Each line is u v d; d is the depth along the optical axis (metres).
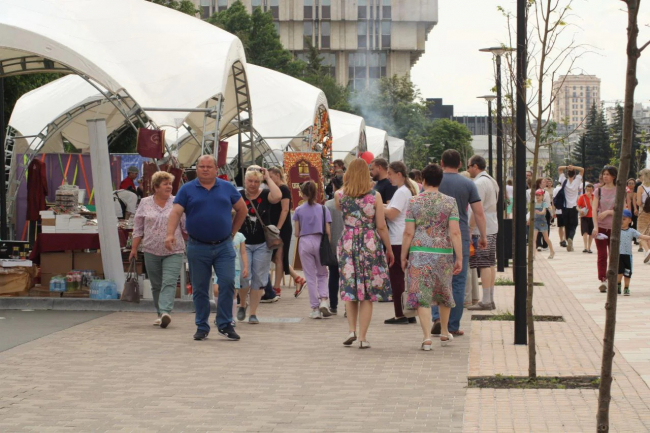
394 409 7.67
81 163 27.25
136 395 8.39
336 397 8.22
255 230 13.58
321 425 7.14
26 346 11.27
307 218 14.26
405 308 11.17
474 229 14.62
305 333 12.59
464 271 12.09
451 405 7.79
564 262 25.08
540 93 9.46
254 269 13.59
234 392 8.49
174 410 7.75
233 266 12.01
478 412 7.48
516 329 11.20
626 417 7.14
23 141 29.28
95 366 9.91
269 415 7.52
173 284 13.23
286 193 16.50
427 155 91.44
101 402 8.09
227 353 10.81
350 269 11.12
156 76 18.23
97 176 15.07
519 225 11.18
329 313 14.41
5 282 15.42
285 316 14.58
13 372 9.54
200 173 11.95
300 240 14.34
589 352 10.45
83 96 29.12
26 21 17.36
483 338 11.85
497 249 22.91
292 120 34.47
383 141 60.09
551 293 17.27
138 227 13.39
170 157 17.17
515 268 11.23
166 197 13.33
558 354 10.37
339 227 14.77
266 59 82.06
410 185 13.32
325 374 9.39
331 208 14.82
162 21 20.09
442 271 10.90
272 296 16.61
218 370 9.66
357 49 132.38
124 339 11.93
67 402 8.09
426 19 131.38
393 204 13.24
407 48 132.38
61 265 15.69
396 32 132.25
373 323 13.66
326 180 34.03
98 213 15.16
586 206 28.52
